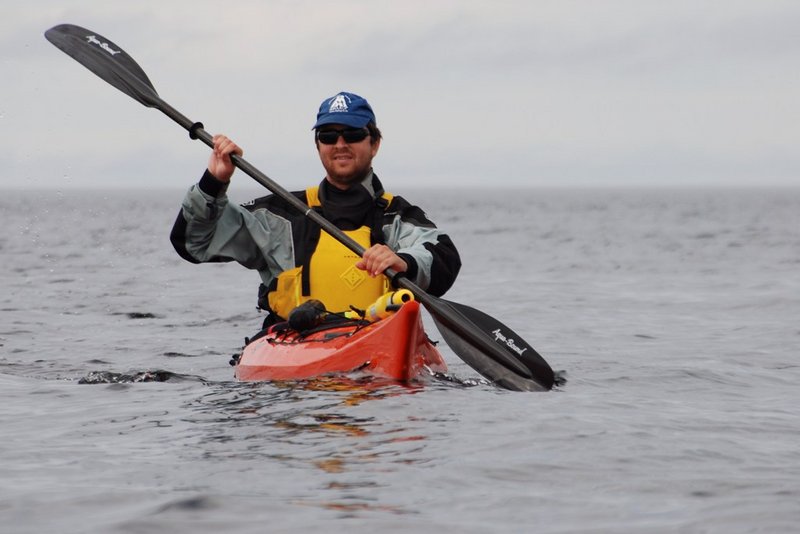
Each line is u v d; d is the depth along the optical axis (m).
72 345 16.95
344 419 9.09
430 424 8.95
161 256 44.22
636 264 39.88
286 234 11.79
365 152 11.70
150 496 6.85
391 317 10.73
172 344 17.16
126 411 10.01
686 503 6.75
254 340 12.16
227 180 11.41
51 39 13.34
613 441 8.55
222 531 6.14
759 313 23.00
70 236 61.59
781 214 112.00
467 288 30.00
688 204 176.88
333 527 6.20
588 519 6.40
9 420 9.71
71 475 7.46
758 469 7.69
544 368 11.32
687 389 12.25
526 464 7.69
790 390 12.27
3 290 27.69
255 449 8.11
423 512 6.51
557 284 31.41
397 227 11.88
